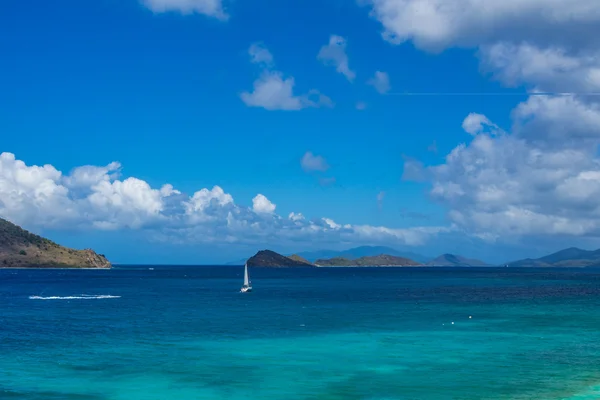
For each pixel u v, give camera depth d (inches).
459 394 1587.1
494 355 2116.1
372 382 1712.6
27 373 1831.9
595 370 1867.6
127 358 2071.9
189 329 2847.0
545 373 1827.0
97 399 1544.0
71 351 2213.3
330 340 2471.7
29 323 3125.0
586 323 3058.6
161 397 1563.7
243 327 2923.2
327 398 1552.7
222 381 1724.9
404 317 3393.2
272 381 1723.7
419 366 1930.4
